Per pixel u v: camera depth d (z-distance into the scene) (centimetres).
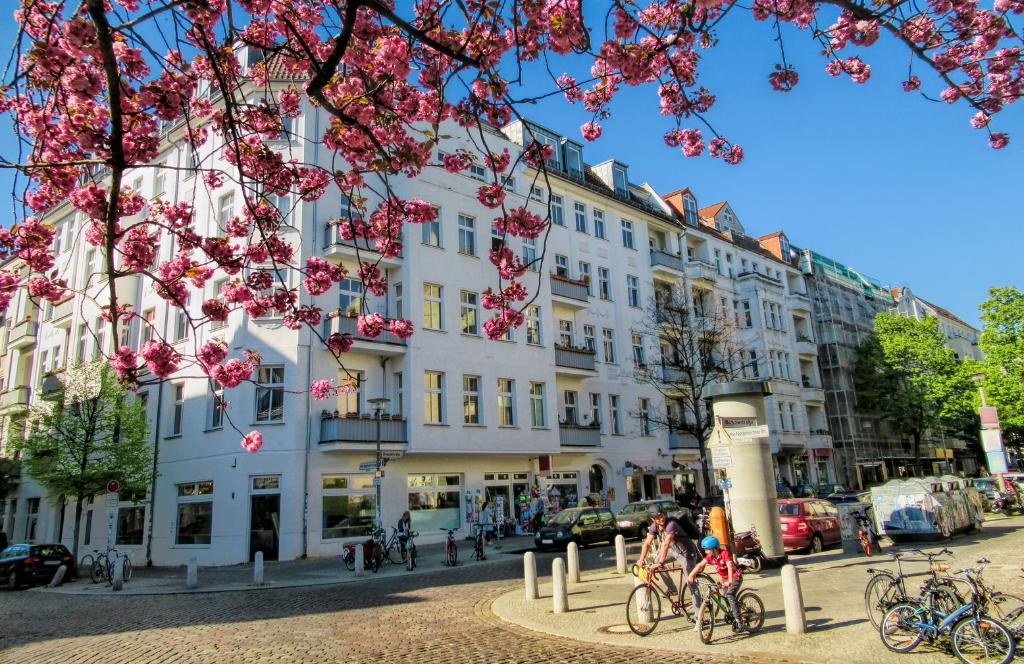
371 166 604
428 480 2500
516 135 3366
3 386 3756
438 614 1097
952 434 5444
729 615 810
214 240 718
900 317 5194
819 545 1703
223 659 832
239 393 2245
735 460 1423
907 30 569
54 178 592
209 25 539
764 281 4672
